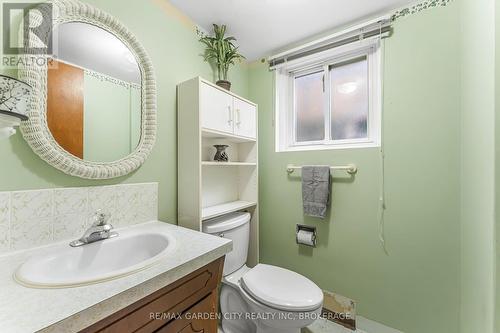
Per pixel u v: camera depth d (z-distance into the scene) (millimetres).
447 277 1234
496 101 737
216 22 1516
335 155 1593
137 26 1186
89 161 994
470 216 1059
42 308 497
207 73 1603
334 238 1598
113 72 1087
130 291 585
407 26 1336
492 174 769
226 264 1417
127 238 977
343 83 1701
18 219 803
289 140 1926
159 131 1280
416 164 1317
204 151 1591
